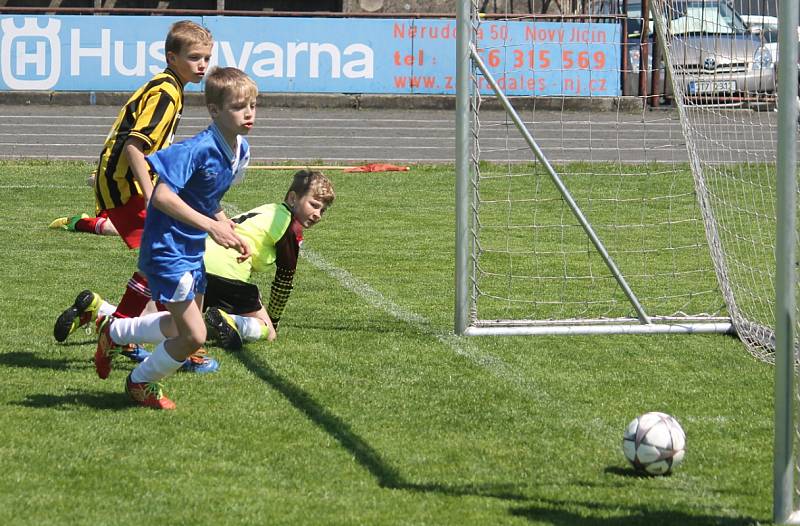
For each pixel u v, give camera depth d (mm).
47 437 7484
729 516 6258
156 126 9383
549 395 8945
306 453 7312
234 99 7840
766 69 12062
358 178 25703
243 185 23688
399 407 8484
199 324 8023
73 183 23875
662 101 35719
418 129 36500
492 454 7391
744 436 7906
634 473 7047
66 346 10242
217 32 40688
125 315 9516
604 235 18266
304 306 12461
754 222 16859
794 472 6363
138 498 6379
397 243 17203
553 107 38875
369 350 10406
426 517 6168
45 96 40375
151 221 7922
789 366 5945
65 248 16000
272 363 9805
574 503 6453
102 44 40344
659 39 12180
